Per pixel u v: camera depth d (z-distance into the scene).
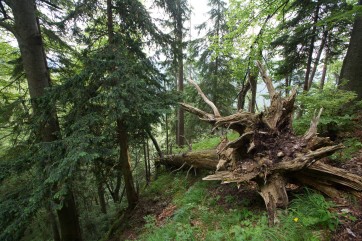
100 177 6.90
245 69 9.45
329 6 8.58
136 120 6.14
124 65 5.30
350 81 6.17
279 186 3.67
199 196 5.50
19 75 8.34
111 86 5.45
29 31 6.61
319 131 5.25
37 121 5.56
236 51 9.45
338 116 4.89
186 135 16.70
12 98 9.02
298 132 5.40
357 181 3.23
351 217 2.85
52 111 5.71
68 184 4.72
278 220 3.22
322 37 9.88
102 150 4.77
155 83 6.64
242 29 8.66
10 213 4.70
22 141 6.20
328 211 2.97
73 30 6.21
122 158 6.89
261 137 4.18
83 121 5.00
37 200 4.52
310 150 3.74
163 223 5.30
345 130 5.00
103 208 12.46
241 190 4.72
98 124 5.42
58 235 7.79
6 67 9.74
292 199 3.63
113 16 6.60
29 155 5.36
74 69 8.80
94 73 5.35
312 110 5.13
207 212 4.50
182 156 7.45
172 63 7.96
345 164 4.00
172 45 7.06
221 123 5.18
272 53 10.22
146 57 6.72
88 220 9.82
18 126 6.30
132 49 6.53
